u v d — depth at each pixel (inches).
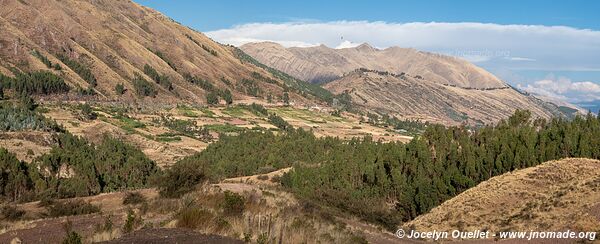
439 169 2984.7
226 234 797.9
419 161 3211.1
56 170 4453.7
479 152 2886.3
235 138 6382.9
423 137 3491.6
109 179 4375.0
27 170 4033.0
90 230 981.2
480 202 1838.1
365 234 1355.8
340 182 3289.9
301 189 3164.4
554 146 2792.8
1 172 3649.1
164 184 1843.0
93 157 5073.8
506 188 1891.0
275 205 1432.1
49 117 7165.4
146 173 4820.4
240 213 1082.1
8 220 1542.8
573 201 1503.4
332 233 1053.8
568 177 1836.9
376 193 3038.9
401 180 2947.8
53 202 2039.9
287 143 5565.9
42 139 5575.8
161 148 7086.6
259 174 4434.1
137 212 1267.2
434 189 2610.7
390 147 3715.6
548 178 1891.0
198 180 1887.3
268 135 6333.7
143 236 733.9
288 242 817.5
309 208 1531.7
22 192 3631.9
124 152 5629.9
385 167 3417.8
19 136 5447.8
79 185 3873.0
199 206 1210.6
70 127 7071.9
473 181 2632.9
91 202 1962.4
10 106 6786.4
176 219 884.6
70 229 954.7
